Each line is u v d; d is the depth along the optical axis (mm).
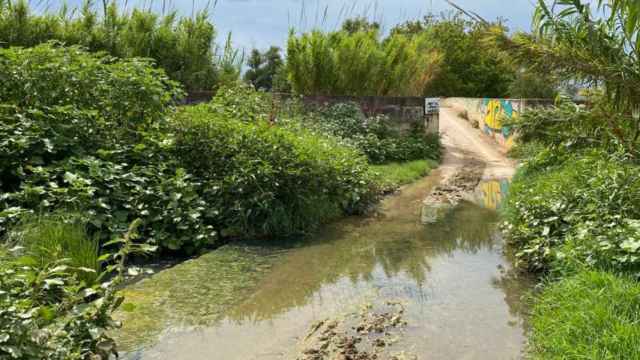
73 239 5281
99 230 6203
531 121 6574
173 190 7082
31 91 7086
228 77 15531
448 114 30969
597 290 4320
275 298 5344
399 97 17844
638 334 3557
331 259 6715
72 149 6863
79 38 13531
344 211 9516
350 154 10570
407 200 11023
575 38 5285
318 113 15828
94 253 5191
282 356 4121
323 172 8672
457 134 25219
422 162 15914
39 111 6723
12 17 12930
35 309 3543
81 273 4965
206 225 7332
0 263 3830
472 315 4930
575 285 4523
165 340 4344
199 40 15312
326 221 8742
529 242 6594
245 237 7480
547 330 4109
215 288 5527
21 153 6516
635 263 4793
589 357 3424
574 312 4062
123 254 4312
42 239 5102
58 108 6824
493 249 7211
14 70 7137
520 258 6465
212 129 8133
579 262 5016
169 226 6785
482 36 5559
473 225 8680
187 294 5332
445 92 34375
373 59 19156
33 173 6434
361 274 6152
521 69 5770
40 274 3725
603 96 5859
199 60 15328
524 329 4609
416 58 20938
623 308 4012
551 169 9758
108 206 6312
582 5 5309
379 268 6387
